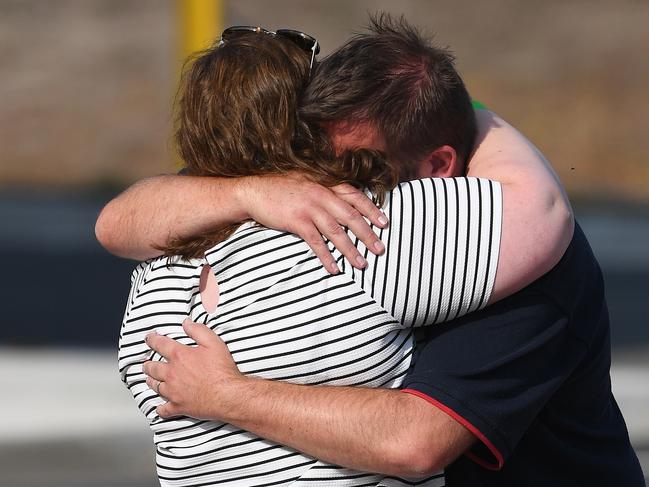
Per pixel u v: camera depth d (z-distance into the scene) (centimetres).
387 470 756
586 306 830
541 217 785
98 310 3556
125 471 2191
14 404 2452
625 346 3186
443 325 787
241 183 812
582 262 841
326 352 766
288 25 8356
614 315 3728
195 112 834
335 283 769
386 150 813
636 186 6856
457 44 8712
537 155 849
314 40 848
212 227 821
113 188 6956
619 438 893
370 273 766
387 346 773
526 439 827
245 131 815
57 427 2334
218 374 786
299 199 782
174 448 823
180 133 859
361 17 8669
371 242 767
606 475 866
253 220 809
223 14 2338
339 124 809
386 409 756
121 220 864
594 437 863
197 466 812
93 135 7838
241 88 813
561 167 7069
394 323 770
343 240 770
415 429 749
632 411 2470
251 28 867
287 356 771
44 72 8788
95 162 7444
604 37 8862
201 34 2320
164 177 888
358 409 757
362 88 798
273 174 812
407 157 819
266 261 786
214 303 816
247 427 780
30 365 2783
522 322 785
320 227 774
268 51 823
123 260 4528
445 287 764
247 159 819
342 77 803
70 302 3675
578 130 7562
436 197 779
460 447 761
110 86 8550
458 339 777
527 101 7969
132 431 2327
